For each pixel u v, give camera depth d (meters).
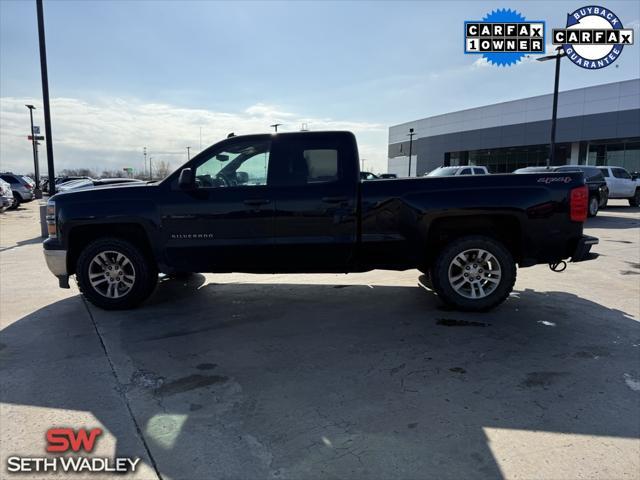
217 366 3.75
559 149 42.19
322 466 2.44
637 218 16.20
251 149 5.11
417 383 3.41
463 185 4.91
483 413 2.97
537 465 2.43
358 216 4.97
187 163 5.18
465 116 49.94
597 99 37.72
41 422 2.93
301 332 4.55
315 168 5.03
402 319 4.93
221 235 5.07
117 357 3.96
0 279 7.24
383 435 2.73
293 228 5.00
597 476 2.34
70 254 5.36
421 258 5.01
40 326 4.80
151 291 5.41
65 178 36.19
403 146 61.59
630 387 3.32
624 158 37.03
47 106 12.53
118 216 5.12
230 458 2.53
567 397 3.18
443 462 2.46
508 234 5.21
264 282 6.82
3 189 19.03
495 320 4.86
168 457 2.55
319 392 3.28
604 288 6.29
